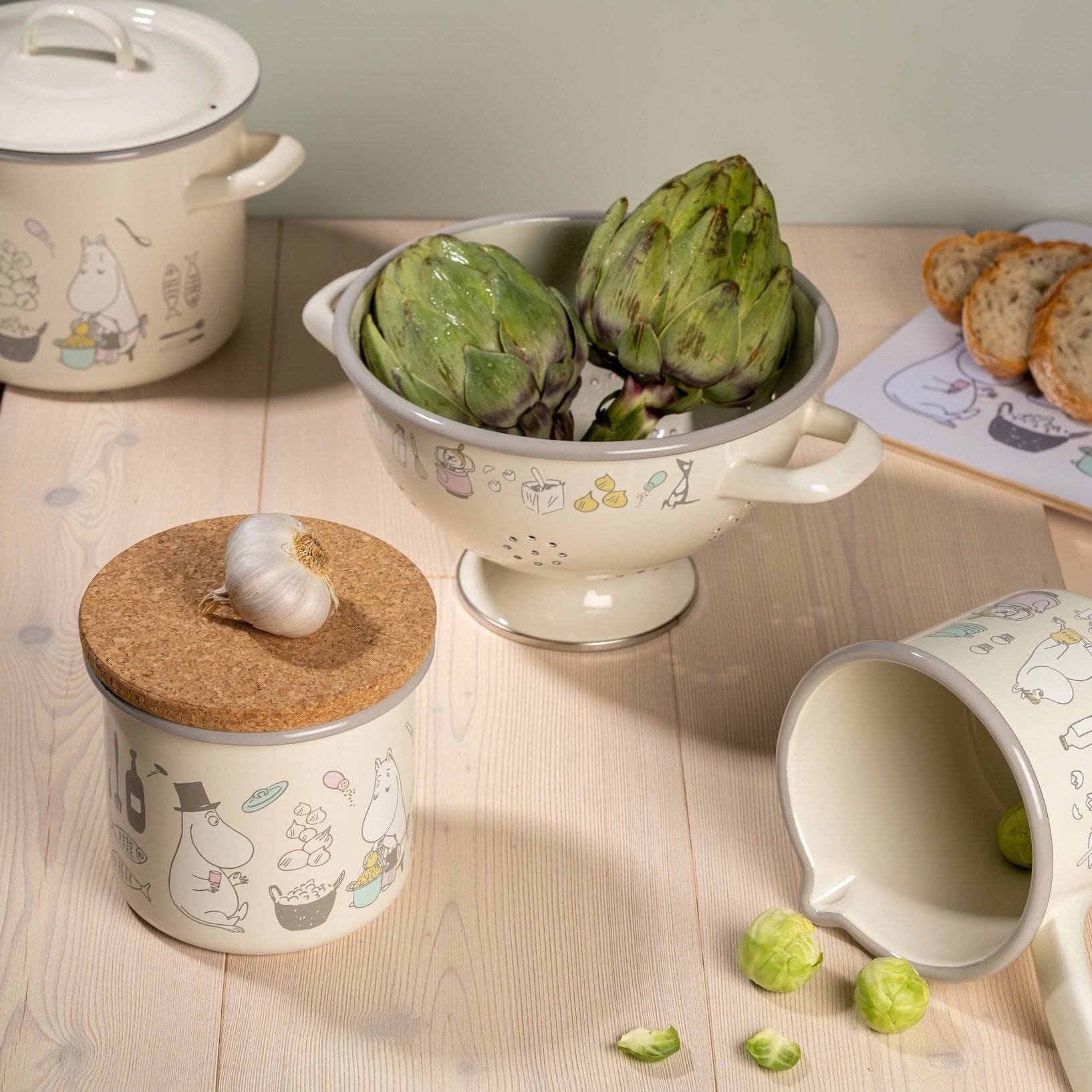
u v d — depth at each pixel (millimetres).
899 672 669
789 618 808
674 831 676
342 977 598
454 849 659
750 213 678
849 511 895
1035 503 906
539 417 688
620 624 779
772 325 688
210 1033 573
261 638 557
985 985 614
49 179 825
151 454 907
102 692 543
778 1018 592
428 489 673
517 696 747
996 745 706
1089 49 1118
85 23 887
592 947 618
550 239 825
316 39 1086
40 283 872
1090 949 629
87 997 584
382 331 705
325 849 567
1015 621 601
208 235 908
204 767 534
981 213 1207
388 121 1132
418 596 590
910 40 1112
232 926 583
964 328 1010
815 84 1131
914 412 968
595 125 1142
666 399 708
